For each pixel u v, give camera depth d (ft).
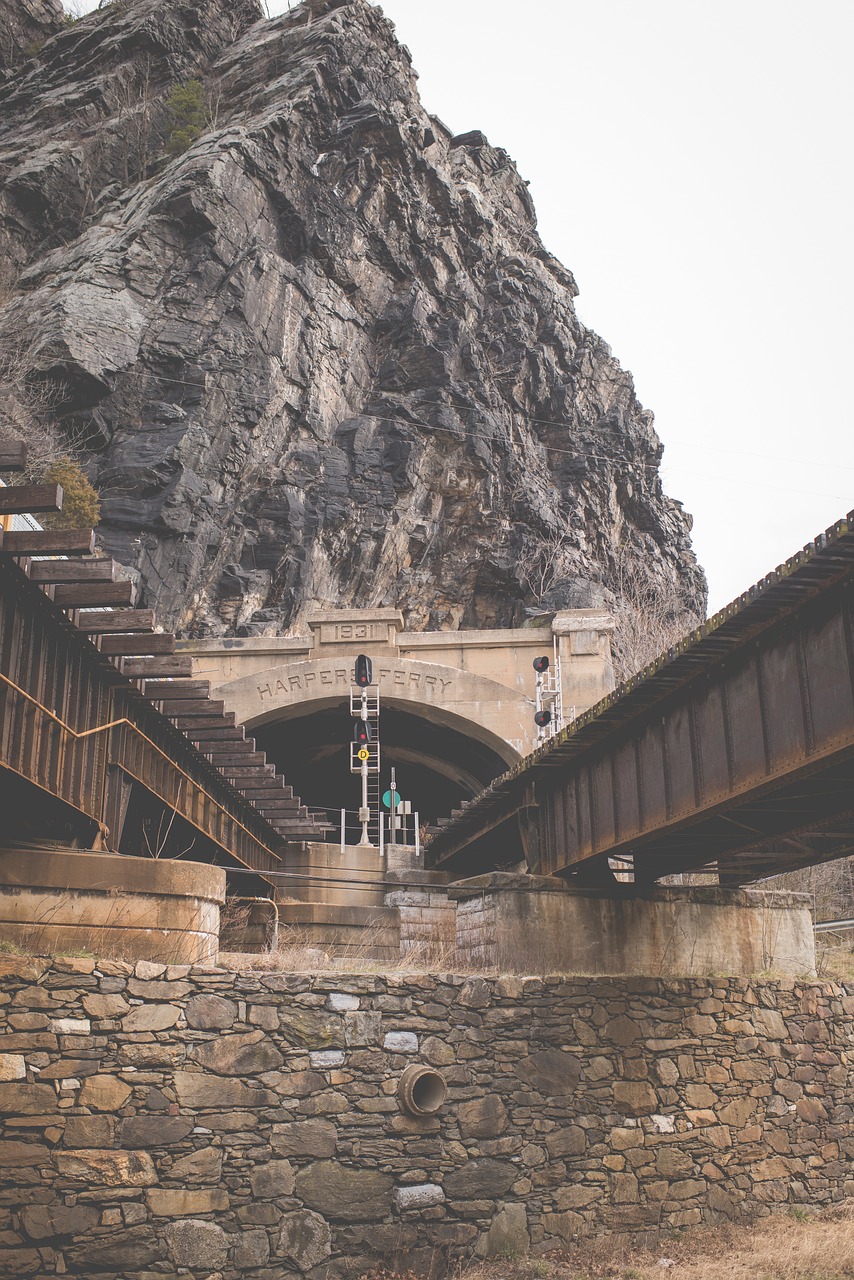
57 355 151.23
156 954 41.75
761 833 51.29
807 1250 44.42
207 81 220.02
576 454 235.81
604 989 48.42
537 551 207.51
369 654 122.21
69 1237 35.12
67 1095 36.27
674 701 48.03
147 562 148.46
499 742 114.11
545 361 235.81
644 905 55.93
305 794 164.35
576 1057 46.68
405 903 82.28
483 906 54.29
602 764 54.70
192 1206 37.06
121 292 164.14
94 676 47.85
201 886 43.55
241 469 165.89
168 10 223.10
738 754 42.88
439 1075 42.70
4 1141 35.06
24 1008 36.40
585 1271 41.93
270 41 217.97
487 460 198.39
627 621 208.85
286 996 40.93
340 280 197.06
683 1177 47.57
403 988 43.52
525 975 48.08
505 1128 44.01
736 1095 50.31
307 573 170.81
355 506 180.24
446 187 224.74
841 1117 53.11
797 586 37.76
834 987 55.42
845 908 104.78
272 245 184.85
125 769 51.03
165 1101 37.65
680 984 50.60
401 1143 41.52
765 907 58.80
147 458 153.38
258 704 114.42
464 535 201.16
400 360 200.75
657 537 264.11
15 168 189.78
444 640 122.52
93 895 41.55
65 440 153.28
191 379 162.81
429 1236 41.06
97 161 199.00
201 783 64.28
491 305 235.20
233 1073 39.09
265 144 186.09
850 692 36.35
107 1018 37.52
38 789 41.65
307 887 88.63
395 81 219.61
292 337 180.14
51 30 238.68
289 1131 39.47
